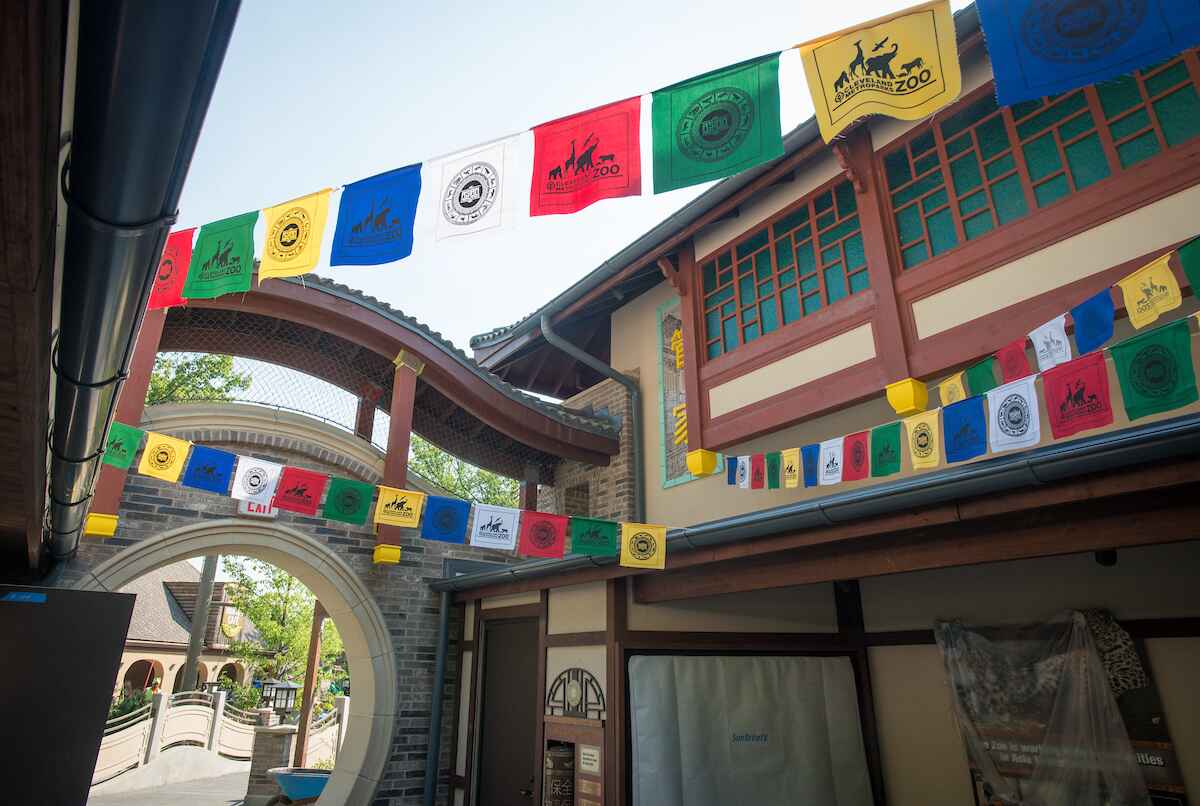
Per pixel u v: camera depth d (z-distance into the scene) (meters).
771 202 6.73
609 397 8.91
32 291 1.62
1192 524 3.19
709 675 5.66
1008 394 3.48
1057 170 4.73
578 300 8.21
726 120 2.52
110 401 2.78
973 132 5.20
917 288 5.27
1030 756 5.11
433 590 7.60
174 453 4.67
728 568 5.05
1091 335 3.20
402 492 5.01
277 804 9.66
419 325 7.55
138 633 20.56
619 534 5.29
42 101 1.17
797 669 6.05
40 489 3.26
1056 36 2.00
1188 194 4.05
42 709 3.26
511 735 6.91
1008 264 4.79
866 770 6.01
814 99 2.40
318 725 15.89
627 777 5.13
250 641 23.41
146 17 1.13
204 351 7.38
